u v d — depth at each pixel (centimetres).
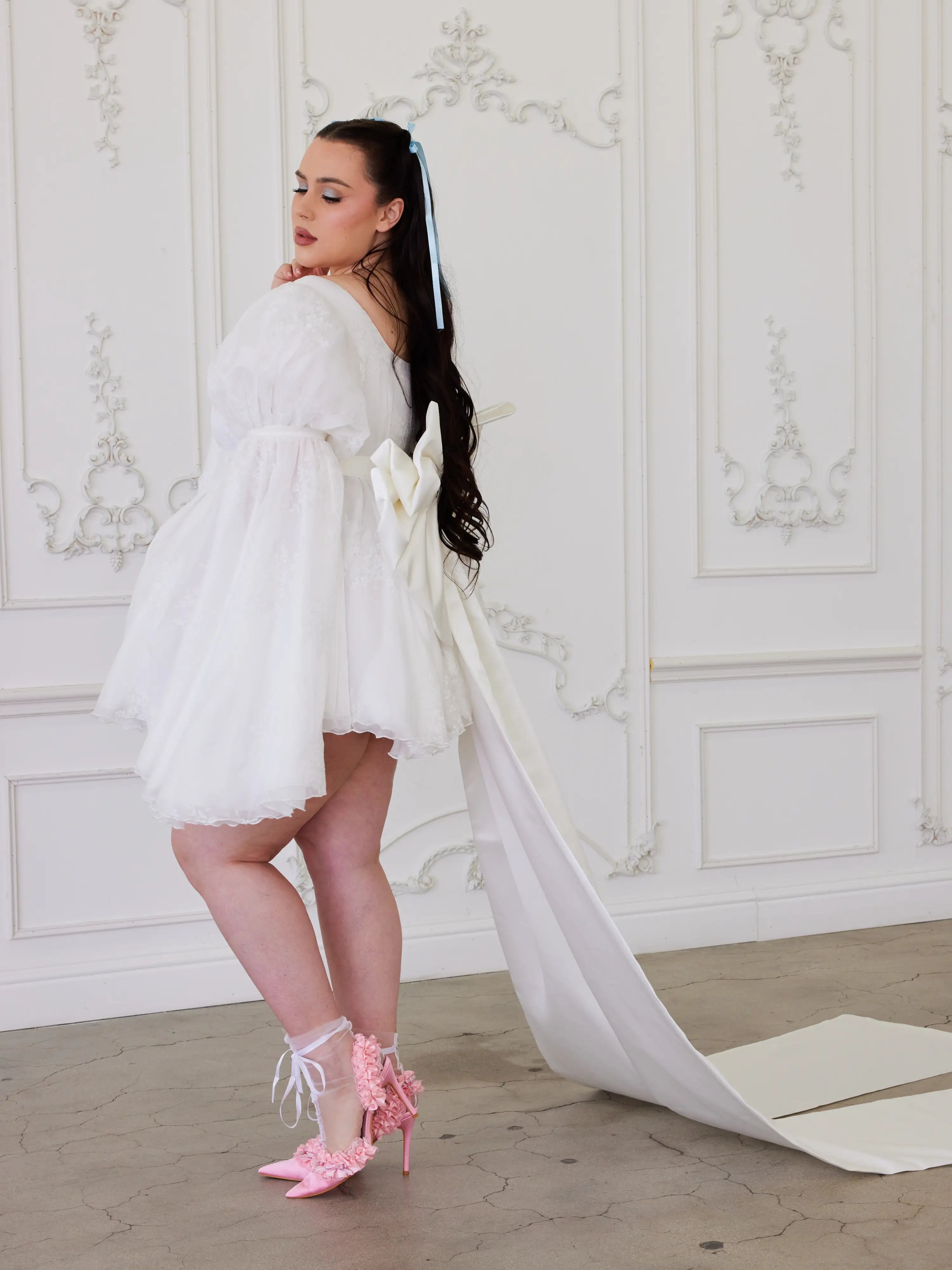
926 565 373
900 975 316
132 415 304
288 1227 185
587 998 219
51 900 300
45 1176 206
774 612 360
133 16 300
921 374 371
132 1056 271
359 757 202
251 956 190
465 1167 206
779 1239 177
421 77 323
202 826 189
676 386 348
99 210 300
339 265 208
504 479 332
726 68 349
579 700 341
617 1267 170
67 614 301
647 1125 224
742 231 352
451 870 330
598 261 339
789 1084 236
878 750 370
